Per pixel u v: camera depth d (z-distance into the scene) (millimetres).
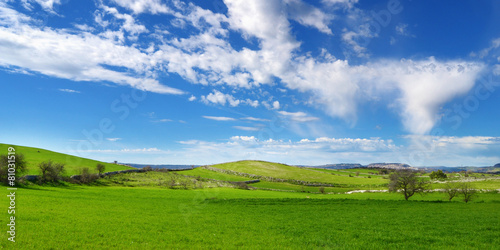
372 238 26906
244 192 84312
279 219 37688
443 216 41250
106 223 30031
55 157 115562
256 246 23344
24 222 27312
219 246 22906
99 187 74250
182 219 35781
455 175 136375
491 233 29203
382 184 119938
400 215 42031
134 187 81688
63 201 43562
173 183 92875
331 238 26844
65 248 20234
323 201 58156
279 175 144750
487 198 69000
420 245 24453
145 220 33562
